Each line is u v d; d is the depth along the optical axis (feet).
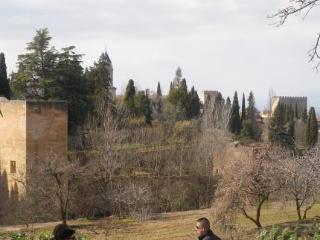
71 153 156.04
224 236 76.89
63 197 114.32
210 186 162.09
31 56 169.68
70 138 172.86
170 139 209.56
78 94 176.65
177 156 183.42
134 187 135.23
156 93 375.66
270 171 81.05
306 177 84.17
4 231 95.96
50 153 122.11
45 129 128.06
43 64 170.50
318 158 86.22
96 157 146.41
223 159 174.40
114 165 141.18
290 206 109.40
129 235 92.27
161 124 218.38
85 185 131.85
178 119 259.80
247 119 307.99
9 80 206.69
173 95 301.63
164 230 96.02
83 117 177.47
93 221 110.01
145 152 178.50
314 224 76.84
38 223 109.29
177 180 163.12
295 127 291.38
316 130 246.47
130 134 187.52
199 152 178.50
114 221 107.76
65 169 113.50
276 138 223.30
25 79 168.45
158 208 153.48
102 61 228.02
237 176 80.79
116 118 175.42
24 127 125.39
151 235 91.56
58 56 173.37
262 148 109.29
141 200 136.77
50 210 113.91
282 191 86.74
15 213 119.34
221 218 79.46
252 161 82.99
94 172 136.36
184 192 161.79
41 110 127.54
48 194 112.27
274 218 97.45
